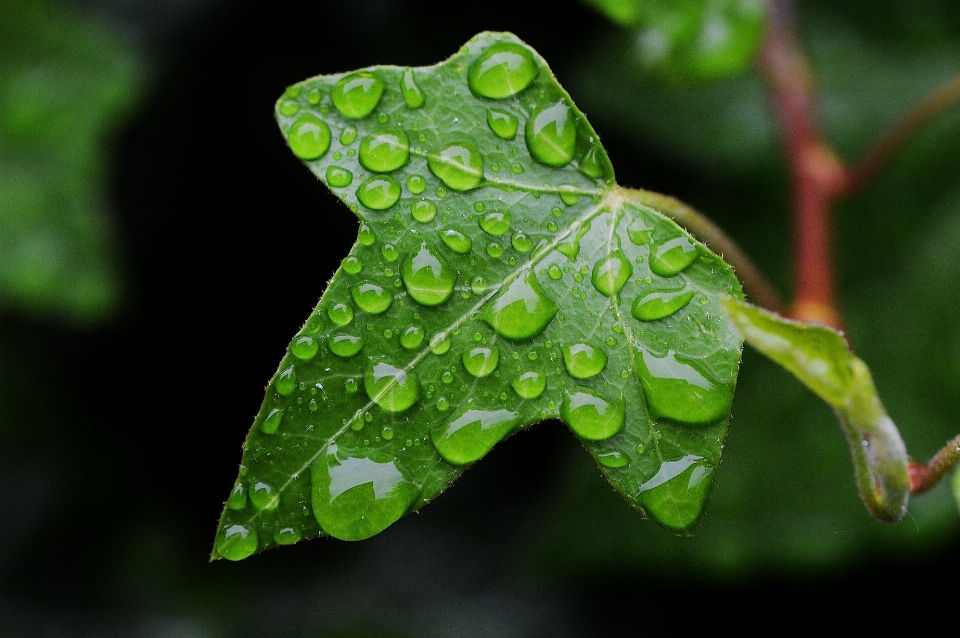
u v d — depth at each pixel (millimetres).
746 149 332
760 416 308
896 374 311
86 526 393
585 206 256
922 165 327
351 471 248
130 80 330
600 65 343
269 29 389
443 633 367
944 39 339
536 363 253
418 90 255
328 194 402
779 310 270
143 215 399
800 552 301
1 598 377
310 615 375
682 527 251
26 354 397
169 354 409
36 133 322
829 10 348
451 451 250
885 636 352
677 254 254
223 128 398
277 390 248
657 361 253
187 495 403
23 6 321
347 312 250
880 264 319
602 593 374
